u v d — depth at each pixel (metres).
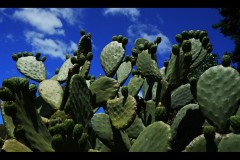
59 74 3.94
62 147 1.99
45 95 3.05
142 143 2.02
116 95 2.98
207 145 1.87
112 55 3.46
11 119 2.11
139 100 3.21
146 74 3.01
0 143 2.18
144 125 3.08
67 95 2.89
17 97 2.08
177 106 2.90
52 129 2.12
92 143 2.78
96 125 2.58
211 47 3.11
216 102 2.20
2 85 2.07
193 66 3.08
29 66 4.08
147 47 3.11
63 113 2.72
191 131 2.50
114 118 2.54
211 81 2.24
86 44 3.57
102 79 2.95
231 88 2.20
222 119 2.16
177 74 2.72
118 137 2.55
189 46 2.66
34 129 2.12
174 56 2.91
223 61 2.28
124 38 3.51
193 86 2.59
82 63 3.28
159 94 2.95
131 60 3.75
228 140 1.87
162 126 1.97
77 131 2.00
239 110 2.60
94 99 2.91
